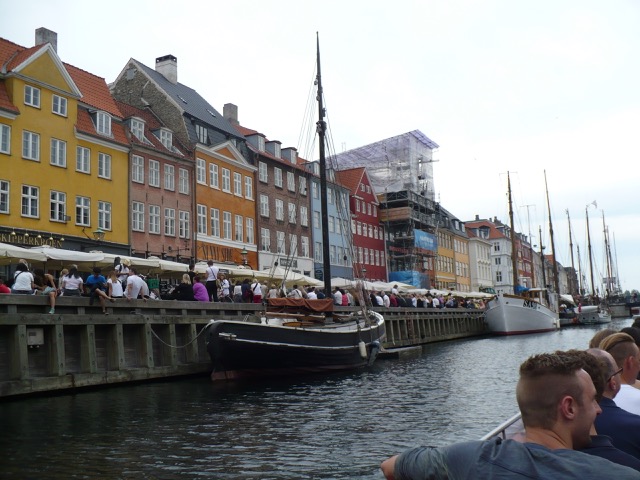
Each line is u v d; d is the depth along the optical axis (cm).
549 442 279
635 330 612
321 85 2898
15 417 1377
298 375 2233
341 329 2581
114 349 1958
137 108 4488
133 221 3825
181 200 4234
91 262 2619
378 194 7700
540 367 284
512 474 259
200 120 4606
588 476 253
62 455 1036
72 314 1834
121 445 1108
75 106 3488
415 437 1177
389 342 3869
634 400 475
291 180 5672
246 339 2092
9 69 3173
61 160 3369
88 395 1725
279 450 1075
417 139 7956
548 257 14938
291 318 2417
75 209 3422
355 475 923
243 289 2805
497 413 1416
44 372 1756
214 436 1191
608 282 10681
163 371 2106
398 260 7688
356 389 1877
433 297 5184
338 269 6294
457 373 2292
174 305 2217
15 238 3033
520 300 5378
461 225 9850
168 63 4966
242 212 4938
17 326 1650
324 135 2856
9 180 3066
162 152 4075
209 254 4462
